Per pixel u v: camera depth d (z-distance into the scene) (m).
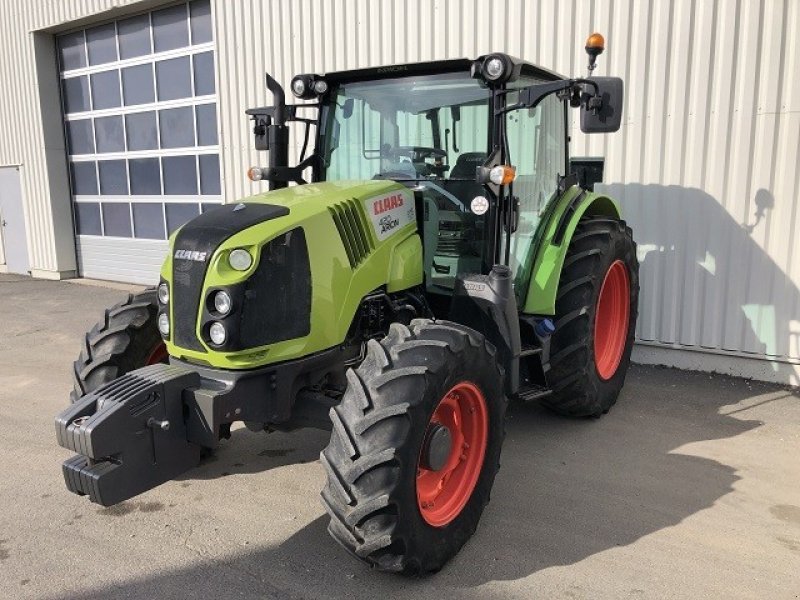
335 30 7.11
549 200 4.16
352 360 3.21
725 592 2.63
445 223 3.65
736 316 5.21
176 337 2.90
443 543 2.75
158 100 9.74
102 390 2.70
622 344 4.63
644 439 4.12
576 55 5.57
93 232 11.27
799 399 4.80
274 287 2.81
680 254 5.36
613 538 3.03
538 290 3.87
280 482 3.61
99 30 10.30
